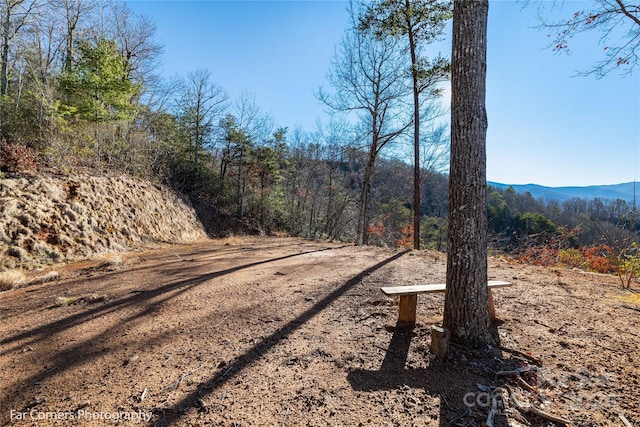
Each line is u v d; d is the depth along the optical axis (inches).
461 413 72.6
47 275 218.8
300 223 978.1
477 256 103.3
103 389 85.6
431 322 125.3
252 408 76.0
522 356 97.7
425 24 359.9
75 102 430.6
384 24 370.3
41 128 361.1
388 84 467.2
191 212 584.7
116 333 122.6
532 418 70.7
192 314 142.3
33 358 103.7
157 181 550.9
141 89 578.6
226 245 440.8
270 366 95.8
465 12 102.8
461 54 103.3
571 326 121.4
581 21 234.8
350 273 220.5
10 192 279.9
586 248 284.2
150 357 103.2
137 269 248.5
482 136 103.7
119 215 381.1
